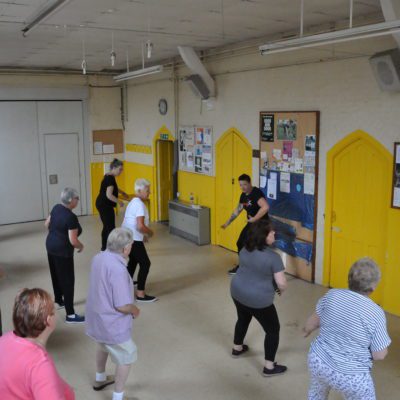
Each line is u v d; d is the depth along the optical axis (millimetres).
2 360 2061
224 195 7992
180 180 9148
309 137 6125
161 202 10273
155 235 9102
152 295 6035
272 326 3975
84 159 11039
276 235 6820
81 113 10844
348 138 5629
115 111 11227
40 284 6477
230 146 7695
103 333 3449
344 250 5922
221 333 4953
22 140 10258
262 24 5828
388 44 5102
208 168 8289
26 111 10203
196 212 8297
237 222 7766
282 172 6637
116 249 3455
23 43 7059
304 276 6504
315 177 6098
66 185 10930
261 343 4707
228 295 6020
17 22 5609
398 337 4789
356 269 2771
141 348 4641
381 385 3947
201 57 8016
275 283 3861
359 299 2746
